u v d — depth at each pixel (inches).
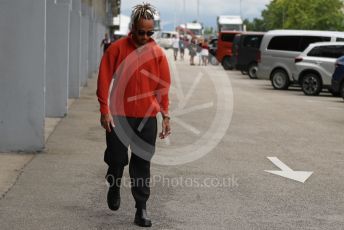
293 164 378.0
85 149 400.5
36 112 385.7
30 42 381.7
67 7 542.6
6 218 244.1
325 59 940.0
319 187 317.7
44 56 384.2
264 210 269.1
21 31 380.5
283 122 585.3
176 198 285.1
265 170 356.2
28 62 383.2
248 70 1348.4
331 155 415.5
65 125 505.7
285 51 1039.0
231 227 241.9
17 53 382.0
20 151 386.9
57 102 555.8
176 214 258.2
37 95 385.7
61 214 252.2
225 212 263.9
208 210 266.1
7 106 384.2
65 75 552.7
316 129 544.4
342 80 826.2
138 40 232.1
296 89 1078.4
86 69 927.7
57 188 295.3
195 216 256.1
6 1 377.1
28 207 260.8
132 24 231.8
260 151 420.2
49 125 503.5
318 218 259.1
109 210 260.4
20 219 243.3
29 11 378.6
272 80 1053.8
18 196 278.1
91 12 1125.1
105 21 1875.0
